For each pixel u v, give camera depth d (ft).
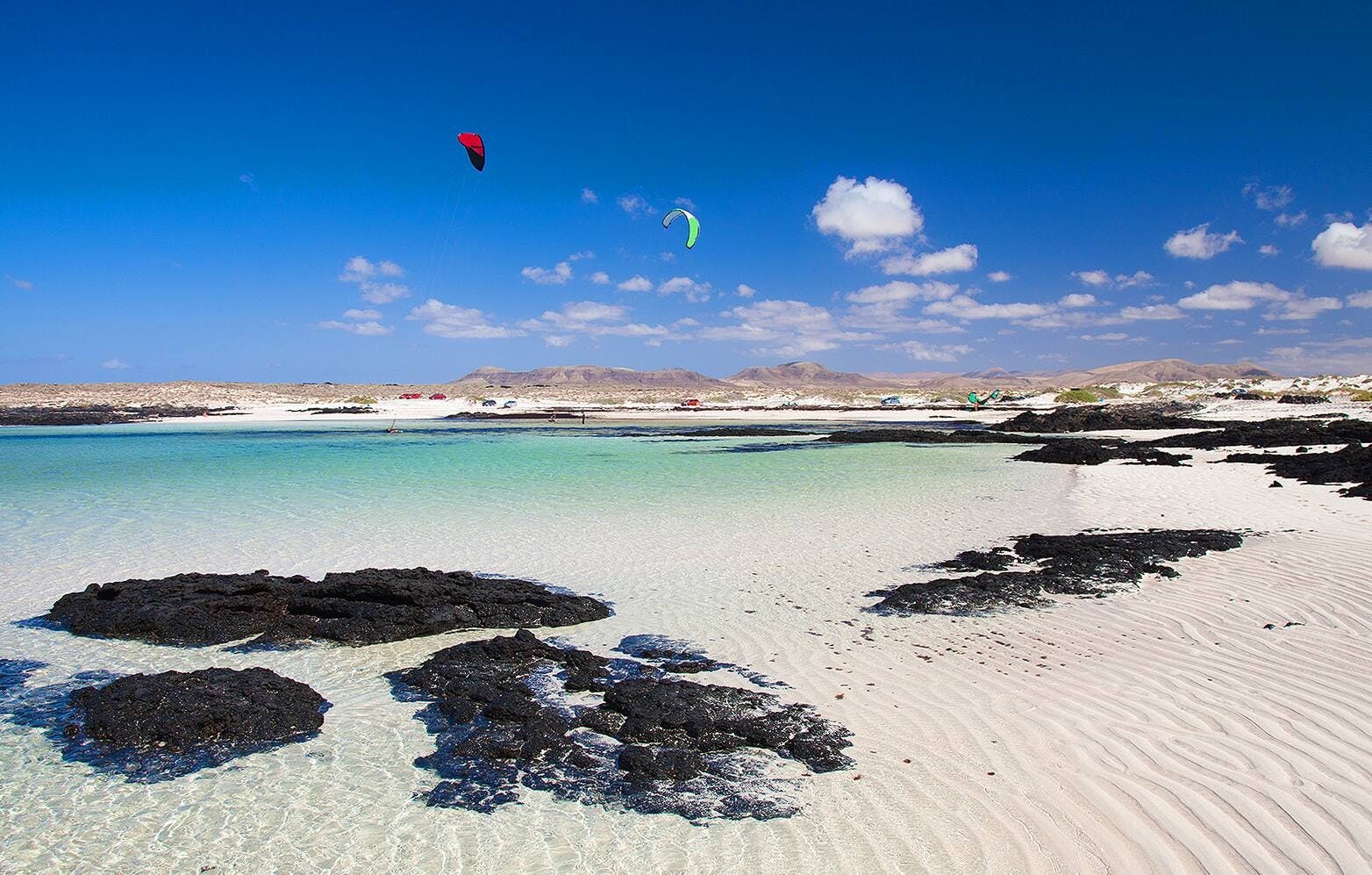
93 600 43.88
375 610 41.32
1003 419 282.77
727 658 36.24
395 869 20.68
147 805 24.23
